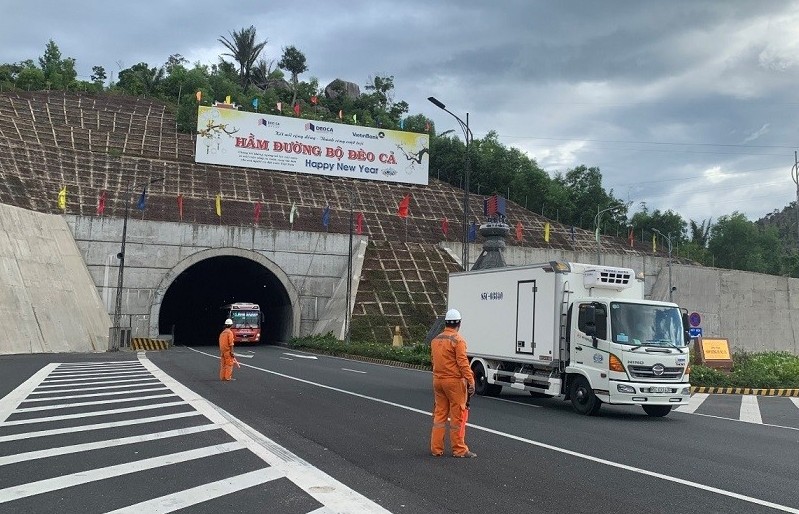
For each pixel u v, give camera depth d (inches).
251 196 2293.3
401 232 2330.2
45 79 3166.8
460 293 777.6
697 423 568.4
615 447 414.3
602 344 573.9
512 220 2699.3
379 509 249.4
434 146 3353.8
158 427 432.1
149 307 1792.6
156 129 2659.9
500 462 350.9
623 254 2573.8
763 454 409.7
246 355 1428.4
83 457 338.0
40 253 1526.8
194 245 1860.2
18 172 1996.8
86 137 2425.0
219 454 347.3
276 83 4222.4
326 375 919.0
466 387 363.9
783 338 2001.7
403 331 1749.5
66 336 1449.3
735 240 3841.0
